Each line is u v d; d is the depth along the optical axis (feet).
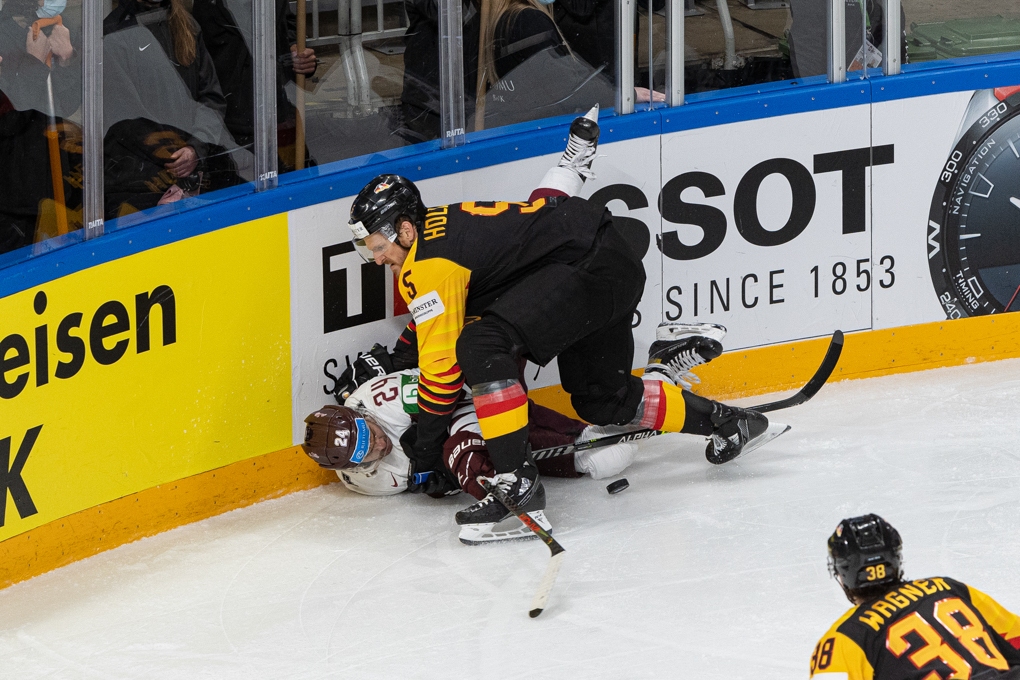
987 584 44.80
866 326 63.87
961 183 63.31
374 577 47.67
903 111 61.93
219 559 49.37
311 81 52.80
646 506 52.26
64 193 47.34
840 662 29.53
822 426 58.90
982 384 62.75
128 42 48.01
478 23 55.72
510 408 47.29
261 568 48.60
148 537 50.98
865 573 30.45
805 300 62.80
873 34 61.31
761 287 62.03
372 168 54.39
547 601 45.29
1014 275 65.05
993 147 63.26
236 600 46.32
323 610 45.42
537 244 48.14
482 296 48.83
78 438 48.03
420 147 56.18
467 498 54.03
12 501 46.39
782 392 63.41
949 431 57.62
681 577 46.47
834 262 62.75
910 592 30.19
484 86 56.80
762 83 60.95
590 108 58.85
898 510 50.60
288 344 53.52
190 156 50.60
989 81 62.44
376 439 51.72
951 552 47.16
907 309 64.18
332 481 56.03
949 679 28.71
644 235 59.67
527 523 46.11
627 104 58.80
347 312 54.80
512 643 42.78
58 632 44.39
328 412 50.98
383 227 48.16
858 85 61.00
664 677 40.27
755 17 59.57
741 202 60.80
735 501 52.24
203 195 51.29
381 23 53.57
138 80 48.67
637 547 48.91
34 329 45.80
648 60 58.80
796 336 63.05
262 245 51.93
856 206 62.39
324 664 42.04
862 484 52.95
